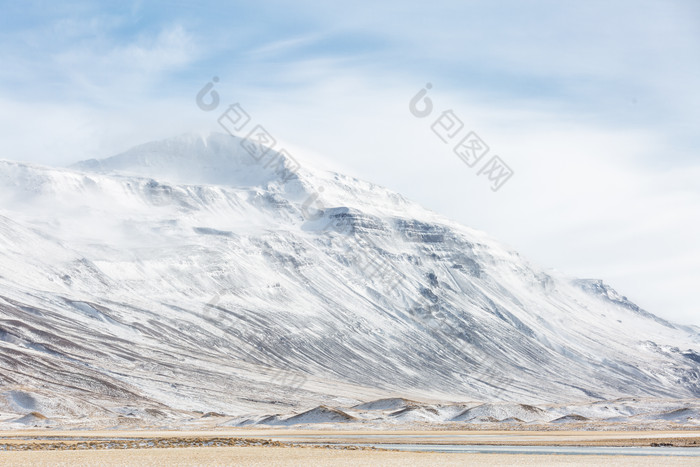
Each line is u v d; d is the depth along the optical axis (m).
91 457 84.69
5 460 79.06
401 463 83.62
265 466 77.75
